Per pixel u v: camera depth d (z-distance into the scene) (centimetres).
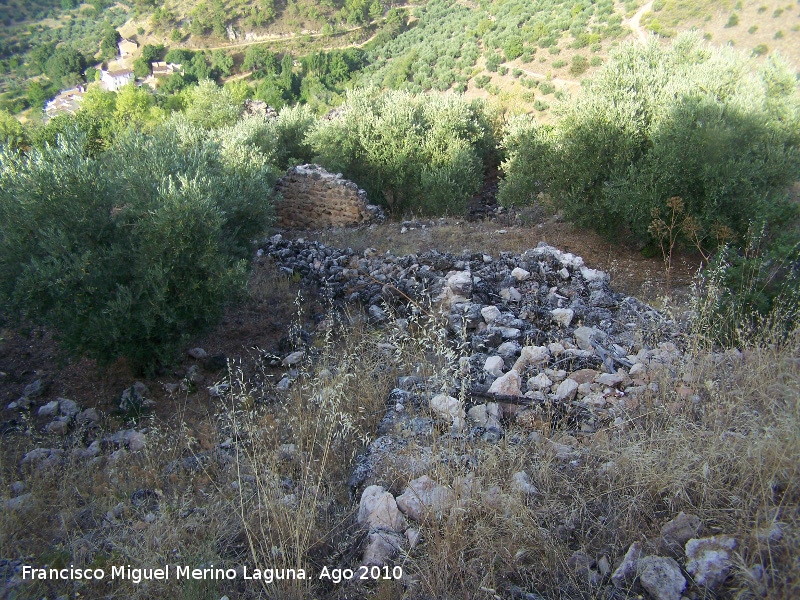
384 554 322
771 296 601
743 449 326
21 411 651
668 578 270
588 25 4141
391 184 1919
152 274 662
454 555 305
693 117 1041
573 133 1252
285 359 750
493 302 801
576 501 336
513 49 4125
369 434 471
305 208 1670
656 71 1323
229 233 867
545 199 1469
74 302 642
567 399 475
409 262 1006
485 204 2086
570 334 661
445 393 459
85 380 727
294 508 365
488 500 333
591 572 291
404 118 1914
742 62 1280
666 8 3803
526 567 301
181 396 693
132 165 766
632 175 1102
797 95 1402
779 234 816
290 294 972
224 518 374
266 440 475
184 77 6900
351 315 868
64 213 661
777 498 303
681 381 459
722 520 301
